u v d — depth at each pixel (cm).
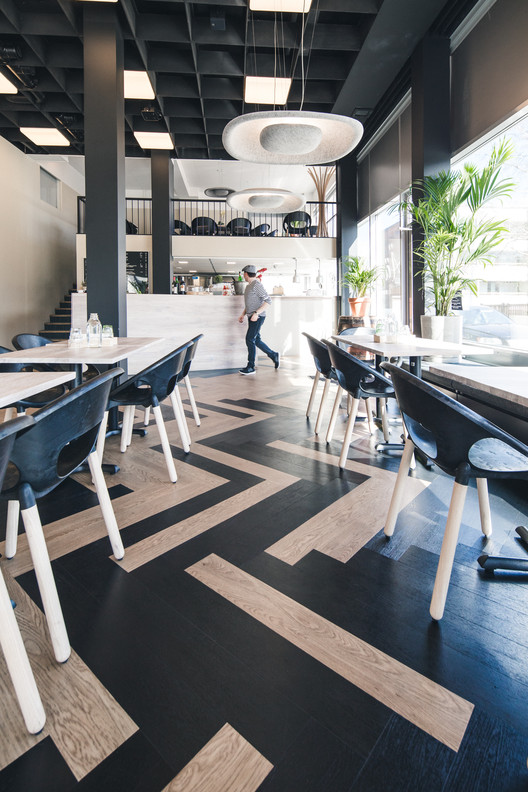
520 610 144
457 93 475
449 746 98
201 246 909
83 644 129
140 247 923
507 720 105
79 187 1202
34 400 279
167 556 174
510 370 192
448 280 409
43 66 541
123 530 195
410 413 147
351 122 316
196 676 117
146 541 185
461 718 105
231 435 344
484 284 453
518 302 399
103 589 154
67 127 698
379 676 117
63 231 1111
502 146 365
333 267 1073
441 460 140
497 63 405
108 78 448
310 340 336
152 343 329
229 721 104
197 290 866
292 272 1162
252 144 364
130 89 591
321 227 984
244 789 89
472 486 246
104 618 139
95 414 142
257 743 99
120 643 129
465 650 127
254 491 236
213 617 140
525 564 163
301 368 715
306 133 316
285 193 597
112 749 98
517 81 380
